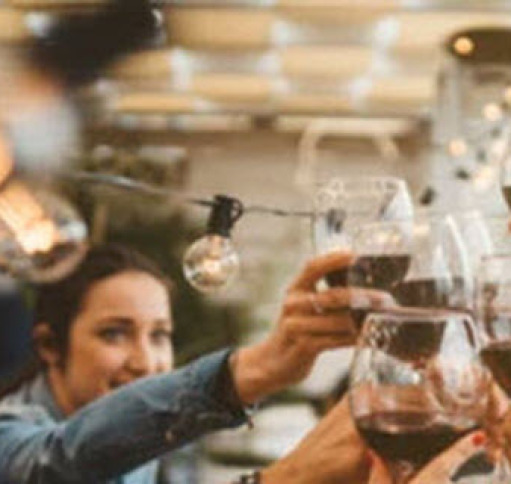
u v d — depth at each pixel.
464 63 4.41
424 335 1.45
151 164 5.84
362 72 6.73
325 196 1.97
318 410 4.96
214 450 4.88
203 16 5.63
